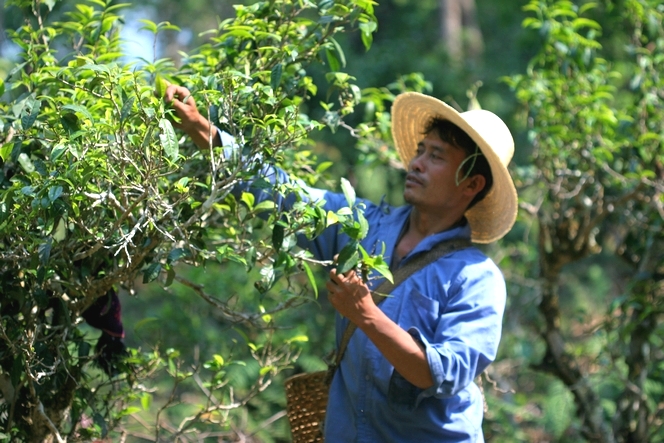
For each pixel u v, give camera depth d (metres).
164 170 2.98
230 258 2.89
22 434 3.23
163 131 2.62
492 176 3.39
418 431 3.13
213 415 3.82
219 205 3.19
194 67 3.48
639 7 4.99
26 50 3.36
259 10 3.42
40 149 3.07
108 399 3.48
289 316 6.98
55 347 3.11
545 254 5.05
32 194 2.65
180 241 2.85
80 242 2.95
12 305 3.07
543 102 4.84
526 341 6.28
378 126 4.32
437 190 3.28
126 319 8.02
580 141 4.71
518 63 12.58
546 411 6.75
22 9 3.47
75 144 2.66
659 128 4.82
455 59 12.52
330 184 4.05
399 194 9.71
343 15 3.36
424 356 2.88
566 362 5.03
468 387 3.21
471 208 3.55
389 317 3.14
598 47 4.90
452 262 3.19
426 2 15.16
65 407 3.23
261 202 3.21
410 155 3.81
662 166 4.79
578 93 4.83
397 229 3.34
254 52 3.46
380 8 15.05
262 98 3.01
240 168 2.86
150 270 2.83
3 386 3.19
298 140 3.01
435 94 11.55
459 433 3.15
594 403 4.98
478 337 3.04
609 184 4.86
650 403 5.34
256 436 6.41
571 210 4.91
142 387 3.55
